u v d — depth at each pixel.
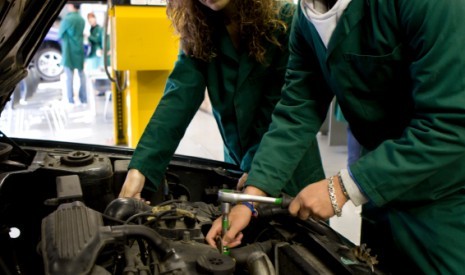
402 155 0.85
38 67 6.22
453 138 0.80
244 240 1.15
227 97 1.44
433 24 0.78
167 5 1.40
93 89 5.66
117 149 1.50
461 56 0.77
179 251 0.80
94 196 1.18
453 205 0.96
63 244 0.73
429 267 0.99
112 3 2.81
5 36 0.87
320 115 1.19
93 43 5.88
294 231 1.06
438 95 0.80
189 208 1.06
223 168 1.50
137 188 1.24
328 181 0.92
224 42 1.36
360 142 1.18
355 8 0.89
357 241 2.35
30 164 1.20
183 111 1.39
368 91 1.00
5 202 1.01
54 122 4.48
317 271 0.86
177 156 1.54
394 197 0.87
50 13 1.02
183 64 1.42
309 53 1.16
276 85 1.43
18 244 1.12
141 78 3.17
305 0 0.98
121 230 0.78
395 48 0.89
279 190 1.10
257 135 1.51
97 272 0.71
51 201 0.98
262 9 1.24
